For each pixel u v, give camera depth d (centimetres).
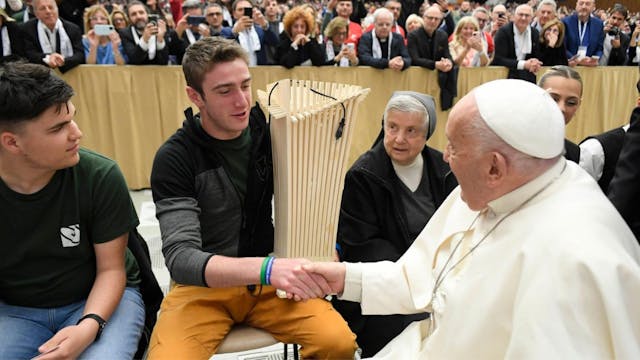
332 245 146
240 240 154
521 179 100
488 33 624
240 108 137
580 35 555
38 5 389
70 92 121
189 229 137
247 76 138
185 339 138
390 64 449
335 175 136
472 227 120
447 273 121
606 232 91
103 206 139
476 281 103
